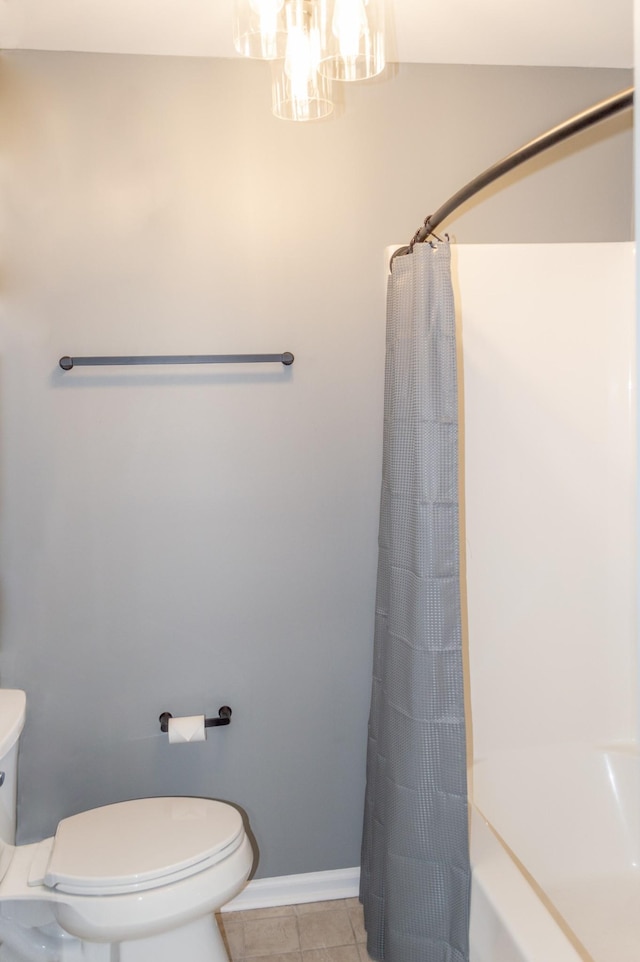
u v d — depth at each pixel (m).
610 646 2.47
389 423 2.13
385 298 2.35
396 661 1.99
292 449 2.34
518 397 2.40
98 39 2.10
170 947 1.91
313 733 2.42
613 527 2.46
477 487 2.40
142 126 2.20
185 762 2.36
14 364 2.19
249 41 1.60
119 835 1.93
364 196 2.33
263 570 2.36
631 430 2.44
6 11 1.94
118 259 2.21
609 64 2.40
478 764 2.37
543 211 2.44
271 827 2.43
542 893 2.12
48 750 2.29
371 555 2.40
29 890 1.82
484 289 2.37
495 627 2.42
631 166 2.47
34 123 2.15
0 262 2.16
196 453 2.30
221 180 2.25
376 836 2.17
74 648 2.28
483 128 2.38
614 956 1.97
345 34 1.53
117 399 2.25
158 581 2.31
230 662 2.36
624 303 2.42
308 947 2.23
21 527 2.22
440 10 2.02
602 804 2.38
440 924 1.88
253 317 2.29
